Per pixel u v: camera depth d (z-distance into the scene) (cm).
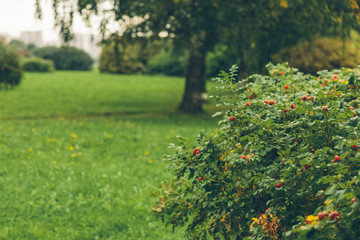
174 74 5125
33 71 5556
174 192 389
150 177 810
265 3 1323
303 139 309
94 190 727
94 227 591
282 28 1252
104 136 1189
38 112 1838
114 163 923
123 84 3825
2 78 2767
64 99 2428
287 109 324
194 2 1491
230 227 346
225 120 345
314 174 285
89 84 3738
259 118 319
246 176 311
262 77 386
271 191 302
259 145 305
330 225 208
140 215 628
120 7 1548
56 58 6712
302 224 232
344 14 662
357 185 227
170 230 579
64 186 746
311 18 954
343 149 274
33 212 632
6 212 625
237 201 326
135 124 1464
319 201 284
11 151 997
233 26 1437
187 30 1606
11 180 775
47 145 1073
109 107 2075
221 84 351
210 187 335
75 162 925
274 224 294
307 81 380
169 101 2445
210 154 337
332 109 299
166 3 1483
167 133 1264
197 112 1894
